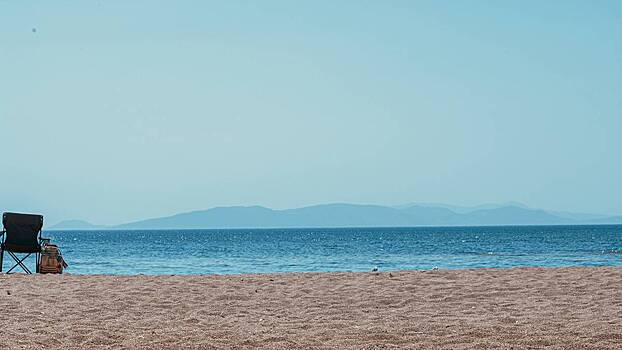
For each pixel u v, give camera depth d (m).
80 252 42.03
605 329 7.59
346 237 93.00
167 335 7.57
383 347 6.93
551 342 6.98
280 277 12.39
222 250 45.00
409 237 88.44
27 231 14.97
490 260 29.17
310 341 7.25
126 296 10.34
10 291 10.66
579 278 11.70
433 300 10.02
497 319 8.48
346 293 10.66
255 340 7.30
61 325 8.20
